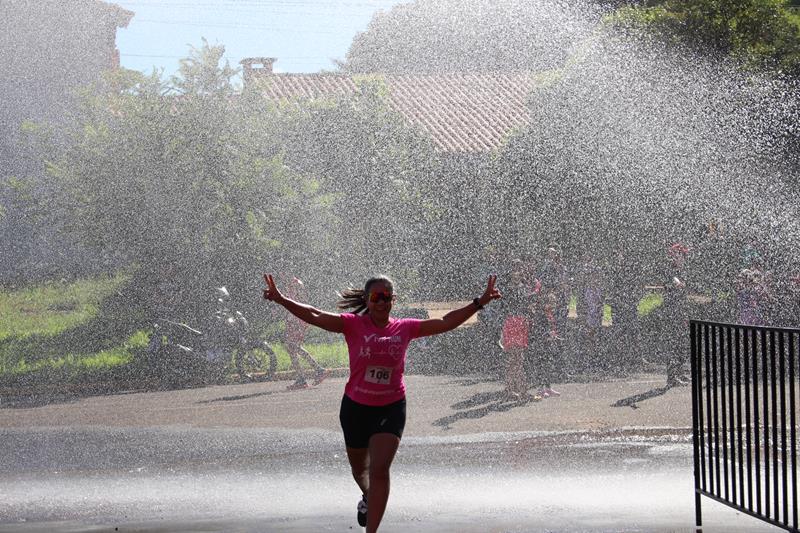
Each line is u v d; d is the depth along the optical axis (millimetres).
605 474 14195
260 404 21906
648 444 16531
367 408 10008
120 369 26219
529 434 17562
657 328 28594
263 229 31656
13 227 43031
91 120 31078
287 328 24734
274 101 36625
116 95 31500
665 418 19016
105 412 21000
